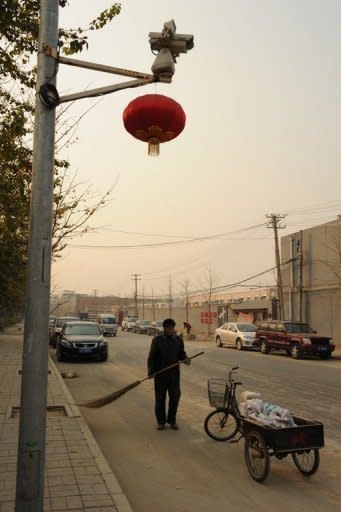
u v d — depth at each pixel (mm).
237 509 5188
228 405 7863
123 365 19469
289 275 35875
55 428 7965
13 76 7020
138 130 4121
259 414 6258
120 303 133625
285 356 25578
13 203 8164
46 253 3482
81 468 5914
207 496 5566
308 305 33688
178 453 7234
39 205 3500
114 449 7438
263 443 5957
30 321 3412
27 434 3354
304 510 5168
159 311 72875
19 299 28953
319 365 20781
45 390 3420
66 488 5234
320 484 5961
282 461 6902
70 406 9641
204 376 15891
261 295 44469
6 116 7148
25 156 7746
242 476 6250
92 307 128500
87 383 14461
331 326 31422
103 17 6574
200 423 9102
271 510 5164
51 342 28609
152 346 8672
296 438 5859
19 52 6863
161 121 4016
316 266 32938
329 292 31719
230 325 31312
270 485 5922
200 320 57250
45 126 3582
